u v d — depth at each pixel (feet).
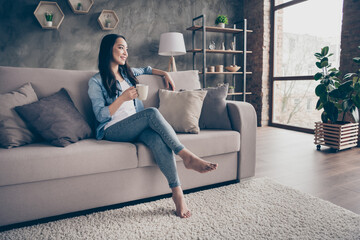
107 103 5.78
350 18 10.53
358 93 8.79
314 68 13.34
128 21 14.02
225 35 16.49
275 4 15.12
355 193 5.94
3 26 11.83
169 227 4.42
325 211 4.97
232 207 5.12
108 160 4.75
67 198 4.65
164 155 4.93
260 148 10.27
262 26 15.23
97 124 5.80
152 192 5.40
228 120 6.42
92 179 4.81
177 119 6.02
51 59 12.76
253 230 4.33
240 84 17.11
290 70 14.61
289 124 15.02
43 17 12.34
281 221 4.61
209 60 16.21
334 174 7.21
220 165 6.16
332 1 12.23
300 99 14.25
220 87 6.76
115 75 5.90
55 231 4.30
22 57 12.26
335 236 4.15
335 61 12.28
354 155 9.08
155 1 14.49
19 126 4.77
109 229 4.36
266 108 15.76
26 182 4.28
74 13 12.97
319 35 12.92
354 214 4.86
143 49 14.48
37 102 5.02
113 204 5.22
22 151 4.32
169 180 4.92
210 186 6.32
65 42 12.94
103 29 13.53
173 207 5.14
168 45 13.02
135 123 5.11
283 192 5.83
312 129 13.01
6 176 4.05
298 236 4.16
